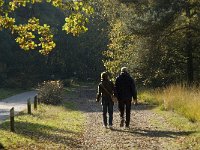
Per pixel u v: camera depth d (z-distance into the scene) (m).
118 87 21.84
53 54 102.19
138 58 46.72
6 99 51.50
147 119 25.67
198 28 47.31
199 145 16.16
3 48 92.88
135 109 33.47
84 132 20.92
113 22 54.94
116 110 33.75
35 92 68.81
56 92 40.50
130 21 44.84
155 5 45.28
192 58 50.78
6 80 83.56
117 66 50.25
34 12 99.25
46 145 16.89
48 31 14.52
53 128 21.78
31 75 94.38
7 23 13.78
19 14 95.94
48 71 100.44
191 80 49.78
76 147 16.83
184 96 29.12
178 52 50.78
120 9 50.75
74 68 105.62
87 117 28.36
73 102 45.50
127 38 49.91
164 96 34.81
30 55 97.56
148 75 47.81
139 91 46.75
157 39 45.47
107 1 56.00
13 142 17.08
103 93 22.27
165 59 50.00
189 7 46.62
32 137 18.58
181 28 47.81
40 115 28.36
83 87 86.62
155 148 16.30
